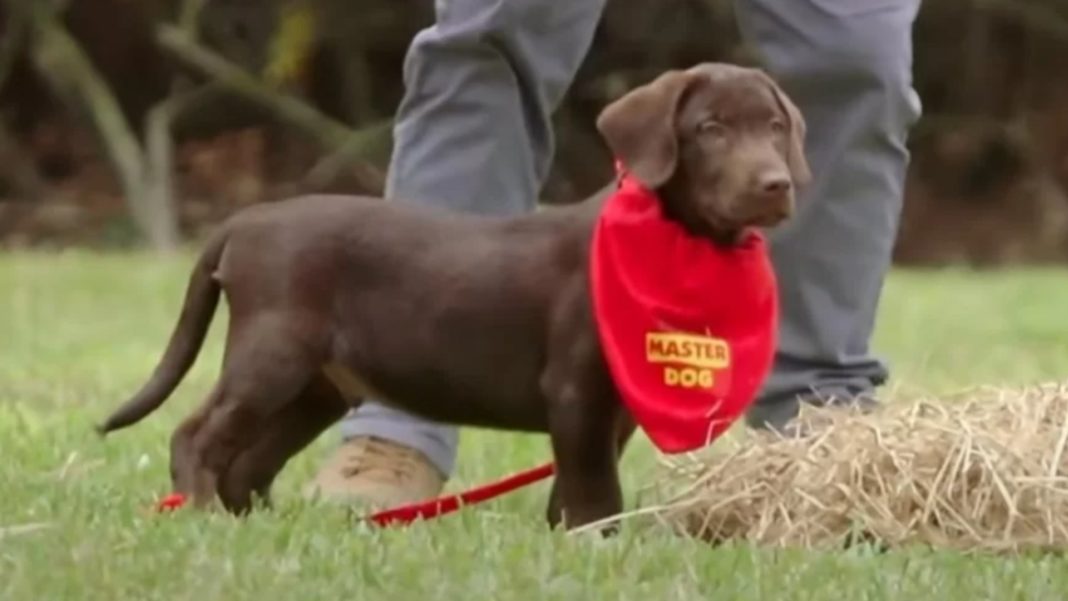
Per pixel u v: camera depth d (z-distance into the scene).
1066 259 35.19
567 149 35.44
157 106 35.72
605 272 8.05
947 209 36.41
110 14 36.53
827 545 8.41
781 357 9.83
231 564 7.19
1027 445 8.62
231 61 36.34
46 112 36.81
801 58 9.67
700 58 35.72
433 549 7.62
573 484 8.28
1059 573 7.75
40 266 26.30
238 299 8.55
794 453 8.75
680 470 8.98
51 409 12.94
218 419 8.52
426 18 36.25
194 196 36.28
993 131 36.56
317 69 36.59
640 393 8.02
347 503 8.98
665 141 8.04
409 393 8.52
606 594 7.07
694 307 8.06
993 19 36.62
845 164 9.76
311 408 8.96
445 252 8.39
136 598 6.82
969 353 17.64
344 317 8.51
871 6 9.67
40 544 7.42
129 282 24.23
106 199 35.94
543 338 8.24
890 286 24.77
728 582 7.32
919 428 8.71
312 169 36.25
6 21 35.62
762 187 7.87
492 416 8.45
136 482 9.49
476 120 9.63
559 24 9.61
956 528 8.42
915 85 36.94
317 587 6.99
